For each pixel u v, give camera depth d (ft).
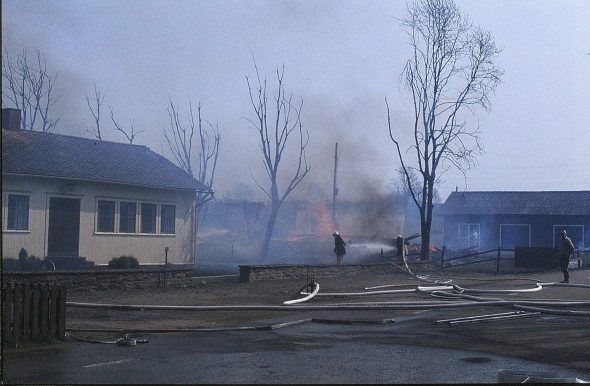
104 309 43.11
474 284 68.64
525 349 29.81
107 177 88.33
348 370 24.66
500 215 171.42
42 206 81.51
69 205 85.25
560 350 29.58
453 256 129.70
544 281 74.90
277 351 28.55
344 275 79.46
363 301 51.55
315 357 27.22
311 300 51.52
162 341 31.17
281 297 52.80
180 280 60.49
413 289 59.26
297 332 34.60
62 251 84.17
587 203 165.17
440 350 29.35
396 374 24.11
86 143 98.68
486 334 34.19
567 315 41.60
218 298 51.31
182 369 24.50
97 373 23.70
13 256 77.82
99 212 88.33
